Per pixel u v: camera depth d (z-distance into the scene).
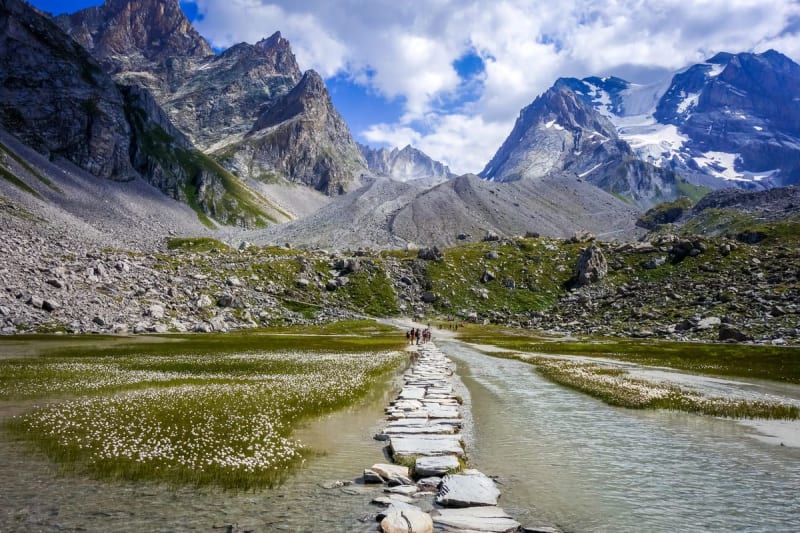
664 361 63.19
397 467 16.00
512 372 49.09
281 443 19.09
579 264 196.62
